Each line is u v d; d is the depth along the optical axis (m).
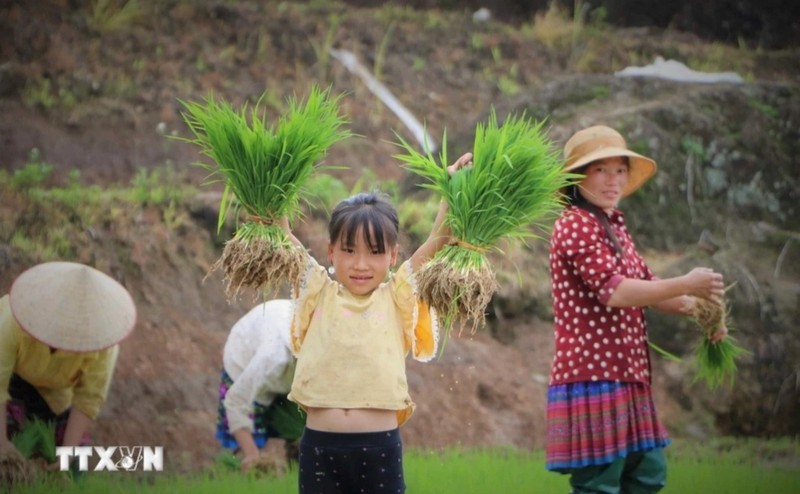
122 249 19.81
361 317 9.25
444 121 26.86
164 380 17.86
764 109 24.75
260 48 27.11
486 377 19.23
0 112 23.00
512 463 15.60
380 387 9.12
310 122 9.52
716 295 10.67
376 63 27.72
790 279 21.97
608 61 29.17
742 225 22.95
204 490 13.30
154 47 26.09
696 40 31.05
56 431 13.88
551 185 9.66
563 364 11.20
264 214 9.34
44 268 12.82
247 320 14.77
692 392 19.91
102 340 12.62
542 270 21.31
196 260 20.23
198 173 22.94
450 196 9.42
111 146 23.08
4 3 25.39
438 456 16.25
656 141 23.33
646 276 11.92
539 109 24.19
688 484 14.43
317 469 9.15
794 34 31.95
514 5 31.55
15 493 12.44
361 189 23.45
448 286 9.11
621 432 10.95
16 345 12.77
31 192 20.50
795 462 18.06
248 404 14.20
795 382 20.39
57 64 24.61
